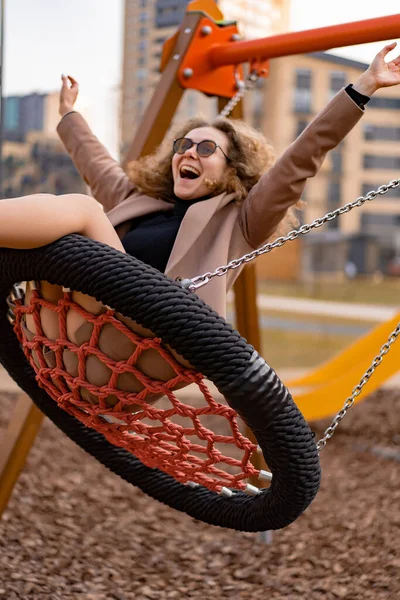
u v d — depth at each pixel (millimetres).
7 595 3090
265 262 28812
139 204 2633
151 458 2334
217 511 2555
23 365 2721
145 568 3691
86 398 2229
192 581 3568
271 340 13445
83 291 1902
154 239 2445
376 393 8305
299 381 6328
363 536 4125
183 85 3969
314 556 3893
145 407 2098
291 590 3490
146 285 1847
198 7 4113
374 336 6039
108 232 2094
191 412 2064
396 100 26578
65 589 3307
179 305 1847
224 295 2299
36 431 3602
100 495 4695
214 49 3980
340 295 25797
